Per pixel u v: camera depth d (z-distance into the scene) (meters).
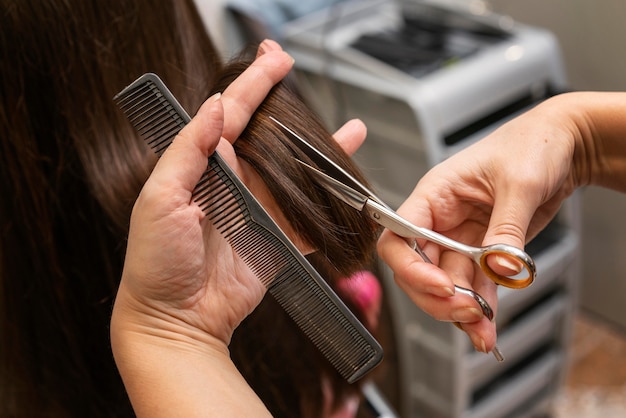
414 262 0.54
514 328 1.39
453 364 1.35
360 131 0.64
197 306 0.53
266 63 0.57
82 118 0.70
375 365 0.54
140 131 0.53
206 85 0.68
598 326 1.82
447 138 1.25
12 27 0.66
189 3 0.74
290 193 0.55
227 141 0.55
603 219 1.68
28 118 0.70
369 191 0.55
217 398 0.50
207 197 0.52
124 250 0.72
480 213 0.60
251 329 0.77
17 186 0.72
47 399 0.82
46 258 0.74
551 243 1.37
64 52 0.67
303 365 0.81
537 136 0.58
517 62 1.27
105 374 0.80
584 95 0.61
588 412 1.61
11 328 0.78
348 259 0.57
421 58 1.26
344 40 1.34
